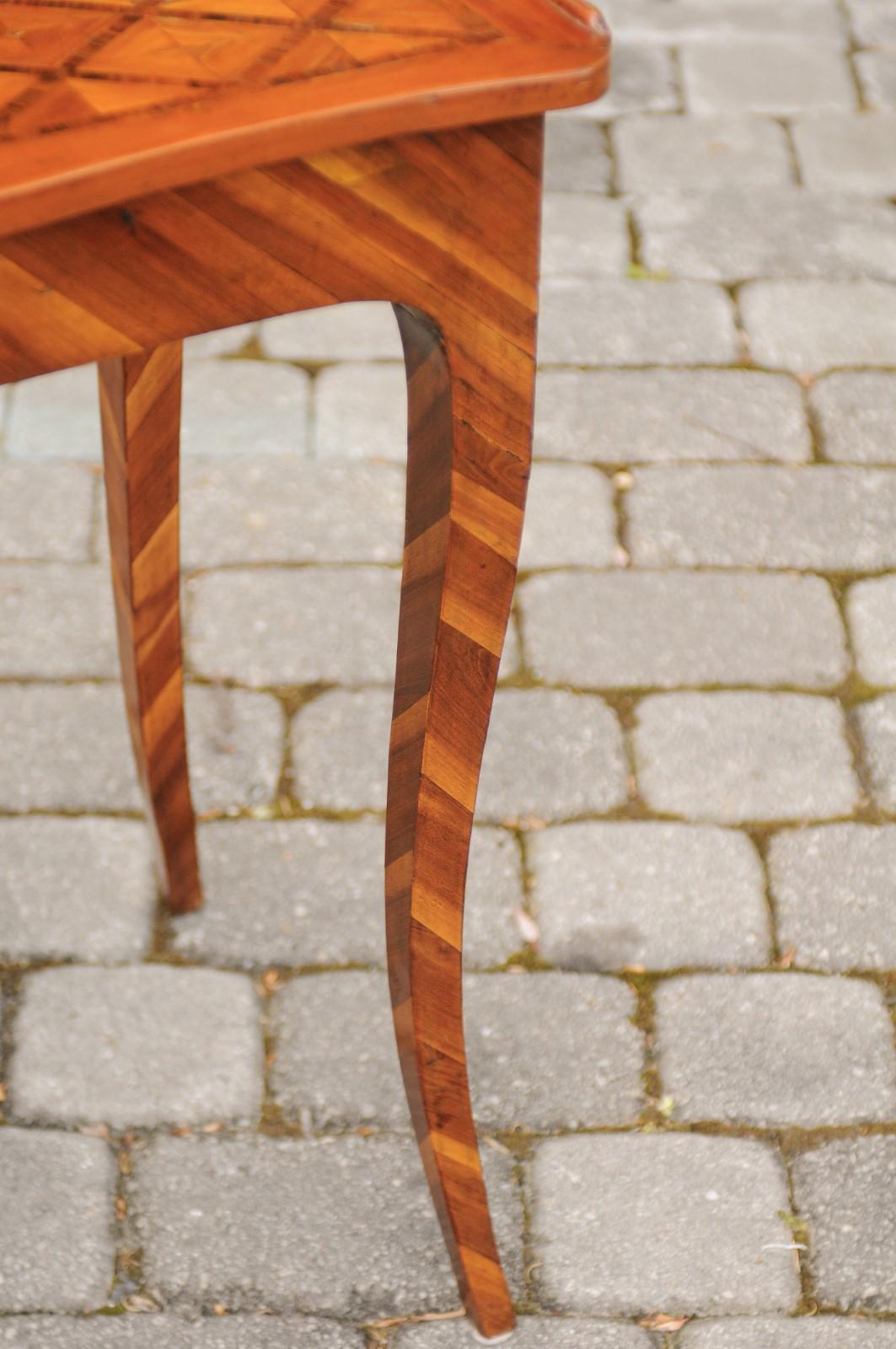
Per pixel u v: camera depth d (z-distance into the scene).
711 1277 1.58
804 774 2.07
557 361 2.68
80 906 1.89
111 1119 1.70
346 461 2.51
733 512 2.43
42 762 2.05
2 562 2.31
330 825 2.00
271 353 2.70
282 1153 1.67
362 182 0.79
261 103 0.73
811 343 2.75
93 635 2.22
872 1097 1.73
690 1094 1.73
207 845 1.97
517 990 1.83
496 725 2.12
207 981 1.83
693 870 1.96
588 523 2.41
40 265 0.75
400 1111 1.72
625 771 2.07
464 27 0.81
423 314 0.87
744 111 3.30
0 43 0.79
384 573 2.33
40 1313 1.53
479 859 1.96
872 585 2.33
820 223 3.02
